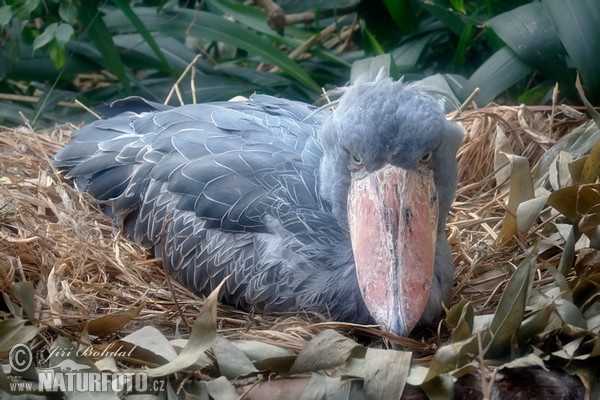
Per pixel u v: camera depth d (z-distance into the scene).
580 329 5.39
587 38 7.98
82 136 7.66
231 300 6.49
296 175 6.55
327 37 10.84
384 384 5.11
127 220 7.22
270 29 10.30
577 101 8.55
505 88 8.51
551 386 5.21
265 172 6.55
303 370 5.28
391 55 8.78
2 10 8.59
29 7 8.62
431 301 6.01
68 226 7.13
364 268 5.56
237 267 6.39
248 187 6.49
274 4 10.06
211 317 5.28
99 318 5.74
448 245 6.35
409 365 5.20
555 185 7.00
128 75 9.99
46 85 10.31
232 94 9.73
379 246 5.54
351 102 5.78
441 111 5.76
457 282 6.70
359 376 5.21
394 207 5.56
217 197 6.50
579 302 5.93
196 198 6.57
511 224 6.71
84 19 9.09
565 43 8.02
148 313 6.22
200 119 7.20
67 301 6.29
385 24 10.01
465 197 7.73
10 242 6.55
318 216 6.34
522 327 5.45
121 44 9.98
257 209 6.41
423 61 10.20
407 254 5.50
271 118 7.25
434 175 5.84
